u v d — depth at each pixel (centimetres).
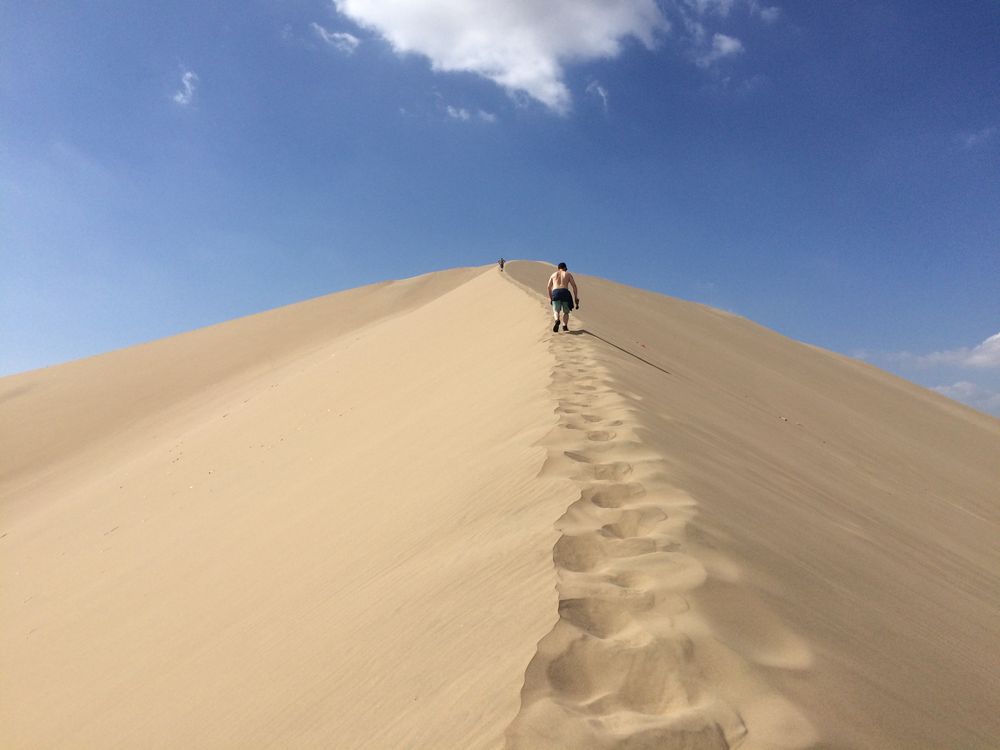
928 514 971
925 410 2520
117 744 458
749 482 592
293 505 888
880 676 310
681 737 239
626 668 279
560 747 232
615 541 385
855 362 3219
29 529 1557
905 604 444
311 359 2780
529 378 895
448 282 4375
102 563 1059
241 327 4050
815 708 264
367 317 3847
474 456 673
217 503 1121
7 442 2727
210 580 743
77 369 3725
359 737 298
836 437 1482
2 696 689
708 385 1393
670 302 3111
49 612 909
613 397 724
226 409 2314
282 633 491
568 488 471
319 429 1331
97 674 632
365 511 698
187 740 403
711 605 321
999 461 2081
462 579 402
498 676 284
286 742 332
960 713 311
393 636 377
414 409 1111
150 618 717
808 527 525
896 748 258
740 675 274
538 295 1775
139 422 2762
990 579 676
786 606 343
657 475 486
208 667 507
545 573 359
